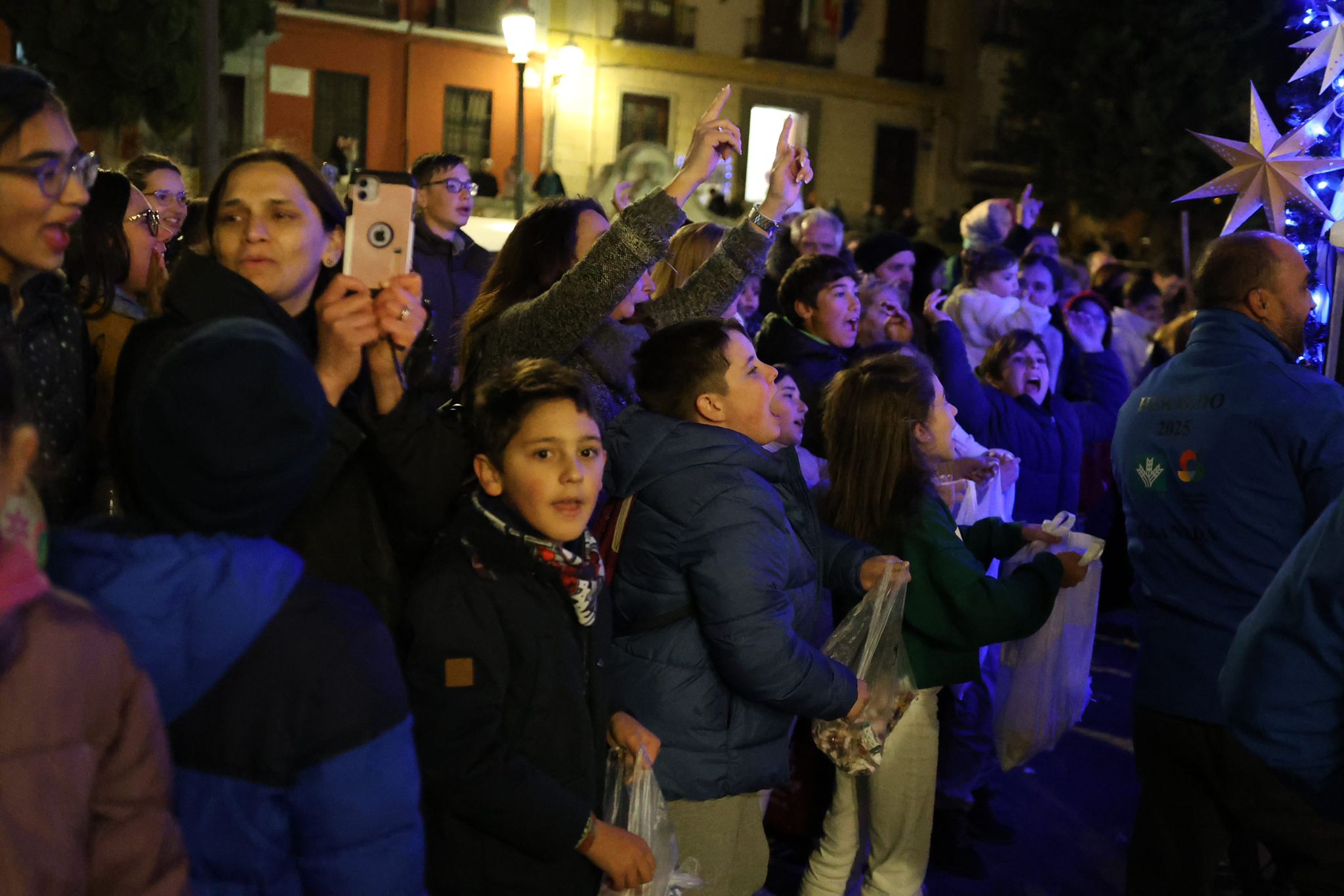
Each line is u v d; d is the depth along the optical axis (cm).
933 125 2959
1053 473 501
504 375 203
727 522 239
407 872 140
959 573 288
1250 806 259
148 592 131
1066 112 2523
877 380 297
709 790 248
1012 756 323
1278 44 2359
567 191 2609
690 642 246
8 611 109
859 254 592
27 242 165
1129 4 2423
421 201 531
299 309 200
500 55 2514
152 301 285
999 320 579
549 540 198
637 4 2641
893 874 300
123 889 118
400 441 188
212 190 198
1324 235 341
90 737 116
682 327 260
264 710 133
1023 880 380
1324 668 200
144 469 136
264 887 135
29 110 162
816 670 245
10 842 108
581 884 199
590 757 200
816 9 2811
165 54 1608
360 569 186
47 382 183
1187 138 2388
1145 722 283
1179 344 651
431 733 188
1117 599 699
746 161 2786
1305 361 351
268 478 137
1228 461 266
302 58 2372
